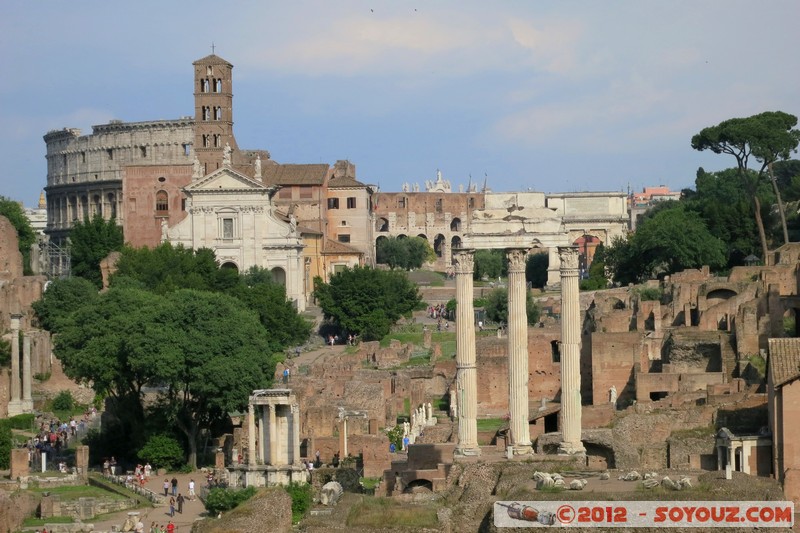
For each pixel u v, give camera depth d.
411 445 191.88
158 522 196.25
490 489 153.88
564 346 171.12
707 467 197.62
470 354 170.88
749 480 148.88
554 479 144.25
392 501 154.75
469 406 170.38
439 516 144.88
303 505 179.38
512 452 168.38
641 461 196.75
